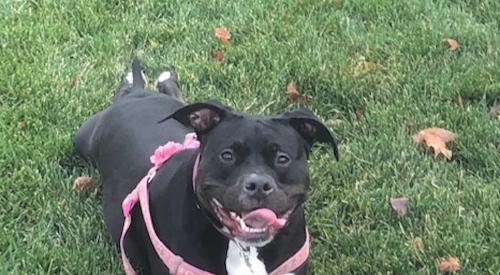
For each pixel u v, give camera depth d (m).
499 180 2.10
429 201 2.02
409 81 2.44
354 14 2.78
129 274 1.75
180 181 1.63
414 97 2.39
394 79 2.44
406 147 2.20
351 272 1.87
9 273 1.80
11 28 2.57
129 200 1.74
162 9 2.77
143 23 2.68
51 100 2.29
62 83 2.37
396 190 2.07
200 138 1.60
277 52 2.53
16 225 1.95
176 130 1.91
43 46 2.52
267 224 1.49
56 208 1.99
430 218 1.98
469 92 2.41
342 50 2.58
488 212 2.00
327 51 2.54
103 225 1.97
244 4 2.79
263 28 2.65
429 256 1.88
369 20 2.76
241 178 1.50
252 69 2.47
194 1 2.79
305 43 2.58
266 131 1.54
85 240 1.93
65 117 2.25
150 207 1.68
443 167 2.15
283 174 1.53
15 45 2.52
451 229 1.95
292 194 1.53
